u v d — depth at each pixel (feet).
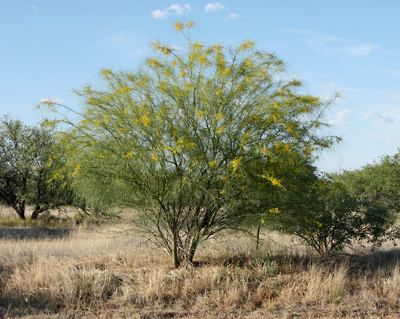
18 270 37.52
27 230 71.41
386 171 65.26
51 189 82.79
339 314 31.58
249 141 37.24
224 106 37.11
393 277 37.47
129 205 39.06
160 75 37.63
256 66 38.04
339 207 44.27
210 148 37.32
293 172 37.99
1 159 84.43
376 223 45.57
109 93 38.06
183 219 39.22
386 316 31.45
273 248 46.47
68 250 47.03
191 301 33.35
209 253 43.47
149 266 39.50
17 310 31.04
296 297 34.19
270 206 38.83
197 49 37.55
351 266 41.68
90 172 37.93
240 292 34.12
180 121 37.11
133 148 36.70
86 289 33.99
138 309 31.89
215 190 37.52
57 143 39.55
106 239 53.67
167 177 37.42
